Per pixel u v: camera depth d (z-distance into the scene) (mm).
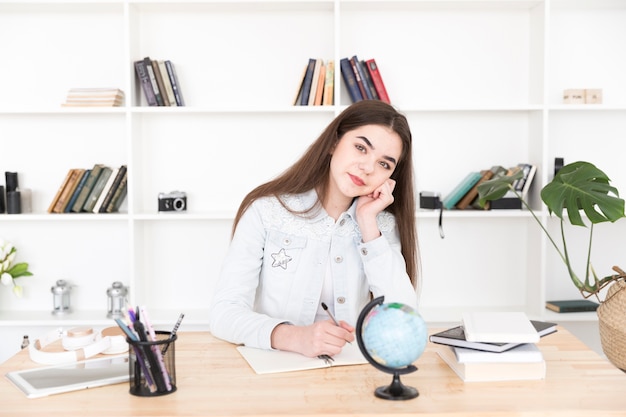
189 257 3455
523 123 3424
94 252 3439
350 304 1879
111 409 1240
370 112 1755
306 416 1212
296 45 3379
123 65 3367
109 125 3377
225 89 3389
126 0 3109
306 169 1883
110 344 1612
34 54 3348
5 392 1334
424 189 3439
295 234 1889
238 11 3352
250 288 1841
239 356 1585
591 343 3459
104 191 3232
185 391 1339
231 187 3426
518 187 3248
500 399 1296
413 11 3385
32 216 3141
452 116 3420
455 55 3404
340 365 1504
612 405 1265
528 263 3416
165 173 3410
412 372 1370
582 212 3445
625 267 3477
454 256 3475
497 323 1508
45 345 1640
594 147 3439
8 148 3369
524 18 3398
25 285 3436
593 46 3414
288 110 3127
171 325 3199
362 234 1823
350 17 3371
